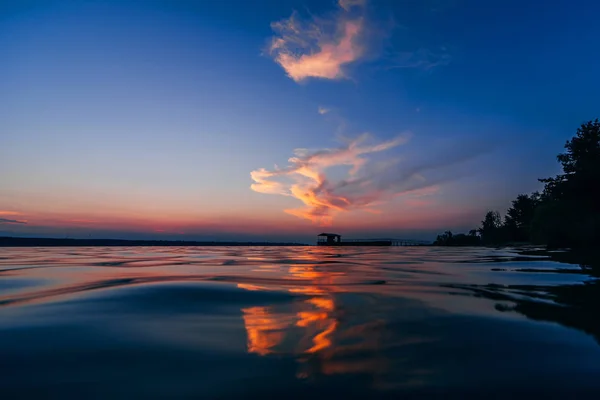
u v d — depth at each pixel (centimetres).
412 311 687
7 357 443
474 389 356
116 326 582
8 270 1492
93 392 351
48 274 1319
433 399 337
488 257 2372
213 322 610
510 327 570
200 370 404
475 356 445
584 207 2867
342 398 339
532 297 823
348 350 470
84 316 647
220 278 1179
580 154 3038
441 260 2150
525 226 5438
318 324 596
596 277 1174
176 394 347
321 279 1166
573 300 783
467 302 767
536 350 464
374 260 2220
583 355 445
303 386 364
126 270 1485
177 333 545
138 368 409
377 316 649
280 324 597
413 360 433
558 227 3000
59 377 385
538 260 1920
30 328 568
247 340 513
